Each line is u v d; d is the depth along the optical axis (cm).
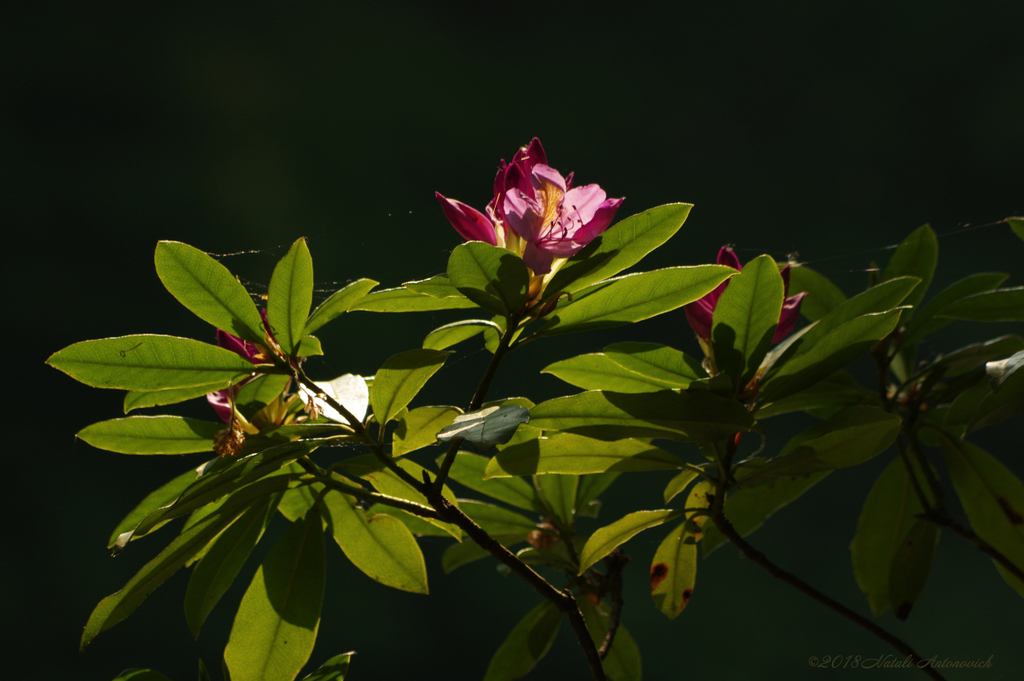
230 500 441
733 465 448
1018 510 455
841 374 457
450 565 460
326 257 1894
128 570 1487
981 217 2173
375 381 442
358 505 449
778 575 446
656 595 452
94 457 1576
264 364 445
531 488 462
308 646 441
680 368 445
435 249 1992
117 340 440
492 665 461
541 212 441
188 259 441
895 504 462
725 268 441
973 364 459
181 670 1315
